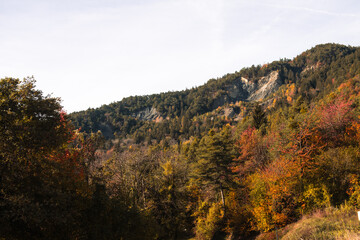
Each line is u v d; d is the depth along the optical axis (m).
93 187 17.70
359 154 23.67
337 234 13.03
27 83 13.84
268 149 37.41
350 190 20.52
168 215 32.44
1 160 12.07
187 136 180.88
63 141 14.77
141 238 18.14
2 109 12.34
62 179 14.69
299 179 24.23
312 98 142.75
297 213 22.88
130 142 189.00
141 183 33.06
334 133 32.53
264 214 23.86
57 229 13.31
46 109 13.83
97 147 22.42
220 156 34.38
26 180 12.27
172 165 35.72
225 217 32.22
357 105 39.31
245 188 33.09
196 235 32.94
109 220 16.50
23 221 11.72
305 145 28.70
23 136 12.66
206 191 38.50
